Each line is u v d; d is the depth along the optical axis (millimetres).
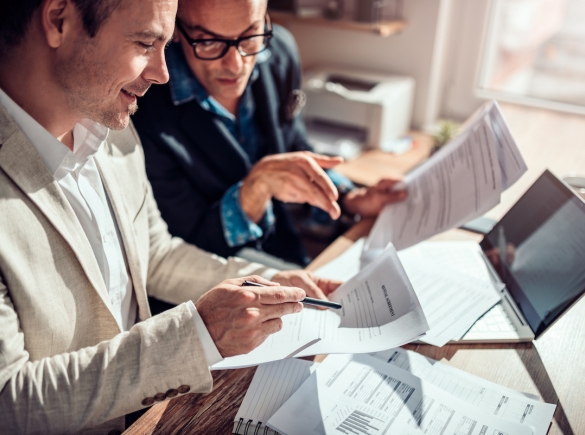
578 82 1970
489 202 976
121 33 647
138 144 1012
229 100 1412
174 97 1274
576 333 861
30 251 683
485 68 2133
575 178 1043
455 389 731
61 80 674
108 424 819
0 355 632
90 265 757
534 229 934
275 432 662
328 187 1104
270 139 1507
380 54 2135
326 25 1998
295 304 732
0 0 624
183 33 1178
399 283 814
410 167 1820
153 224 1080
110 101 708
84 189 847
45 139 729
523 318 863
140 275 927
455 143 1173
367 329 777
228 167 1380
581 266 787
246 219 1275
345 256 1075
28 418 635
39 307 693
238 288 720
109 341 697
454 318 865
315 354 730
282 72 1508
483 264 1021
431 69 2059
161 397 687
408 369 764
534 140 1672
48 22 625
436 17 1963
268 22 1369
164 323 699
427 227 1058
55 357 678
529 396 725
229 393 732
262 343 774
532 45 2010
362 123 1932
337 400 696
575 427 678
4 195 664
